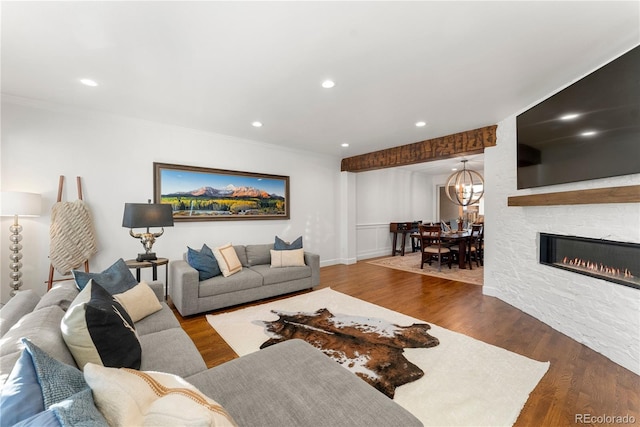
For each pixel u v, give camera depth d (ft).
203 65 7.26
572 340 8.00
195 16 5.42
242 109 10.35
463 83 8.29
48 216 9.86
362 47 6.48
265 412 3.37
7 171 9.24
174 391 2.57
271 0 5.02
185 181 12.80
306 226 17.80
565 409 5.22
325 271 17.31
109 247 11.04
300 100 9.51
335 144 15.72
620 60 6.36
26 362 2.37
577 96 7.52
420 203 28.12
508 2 5.08
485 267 12.39
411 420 3.26
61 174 10.09
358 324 9.14
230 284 10.55
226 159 14.16
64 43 6.27
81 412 2.00
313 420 3.24
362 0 5.02
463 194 19.34
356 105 9.94
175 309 10.59
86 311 3.77
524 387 5.86
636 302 6.34
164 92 8.88
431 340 7.98
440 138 14.02
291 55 6.81
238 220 14.62
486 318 9.64
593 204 7.50
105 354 3.77
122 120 11.23
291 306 10.92
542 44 6.38
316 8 5.22
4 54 6.70
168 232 12.44
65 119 10.15
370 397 3.65
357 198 21.77
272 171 16.03
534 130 9.19
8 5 5.01
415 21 5.59
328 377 4.09
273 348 5.00
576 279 8.00
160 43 6.30
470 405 5.33
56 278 10.03
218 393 3.71
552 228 8.99
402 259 21.79
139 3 5.07
